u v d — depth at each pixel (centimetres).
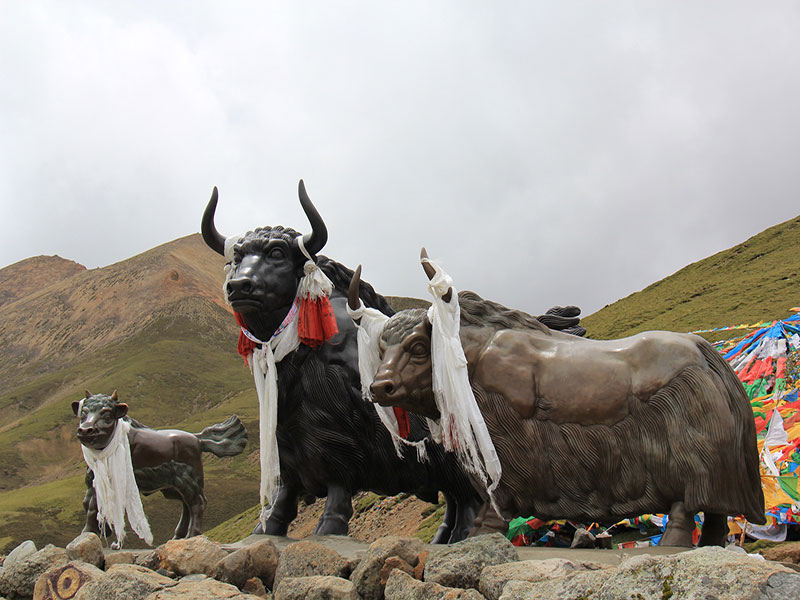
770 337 1538
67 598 507
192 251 19950
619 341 503
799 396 1251
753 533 898
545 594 346
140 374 11731
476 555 410
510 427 500
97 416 835
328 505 598
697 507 455
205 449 942
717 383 473
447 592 379
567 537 904
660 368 478
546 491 498
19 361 15825
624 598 323
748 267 5300
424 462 621
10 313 17938
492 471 489
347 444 604
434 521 1644
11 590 554
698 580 309
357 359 612
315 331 601
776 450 1021
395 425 577
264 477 583
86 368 12988
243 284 591
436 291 511
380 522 1955
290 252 618
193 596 440
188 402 11088
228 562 484
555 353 507
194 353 13362
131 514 835
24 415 11438
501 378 504
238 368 13062
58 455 8744
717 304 4484
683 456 461
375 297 686
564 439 492
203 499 938
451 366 498
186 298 16288
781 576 297
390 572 422
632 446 479
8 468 8125
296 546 480
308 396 604
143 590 465
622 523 980
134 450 883
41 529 4838
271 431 587
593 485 489
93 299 17312
